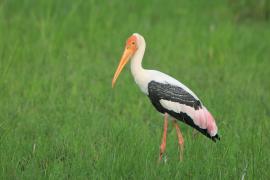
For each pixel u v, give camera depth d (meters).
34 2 22.66
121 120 13.34
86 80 16.52
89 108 14.13
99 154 11.43
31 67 17.53
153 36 20.84
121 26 21.94
